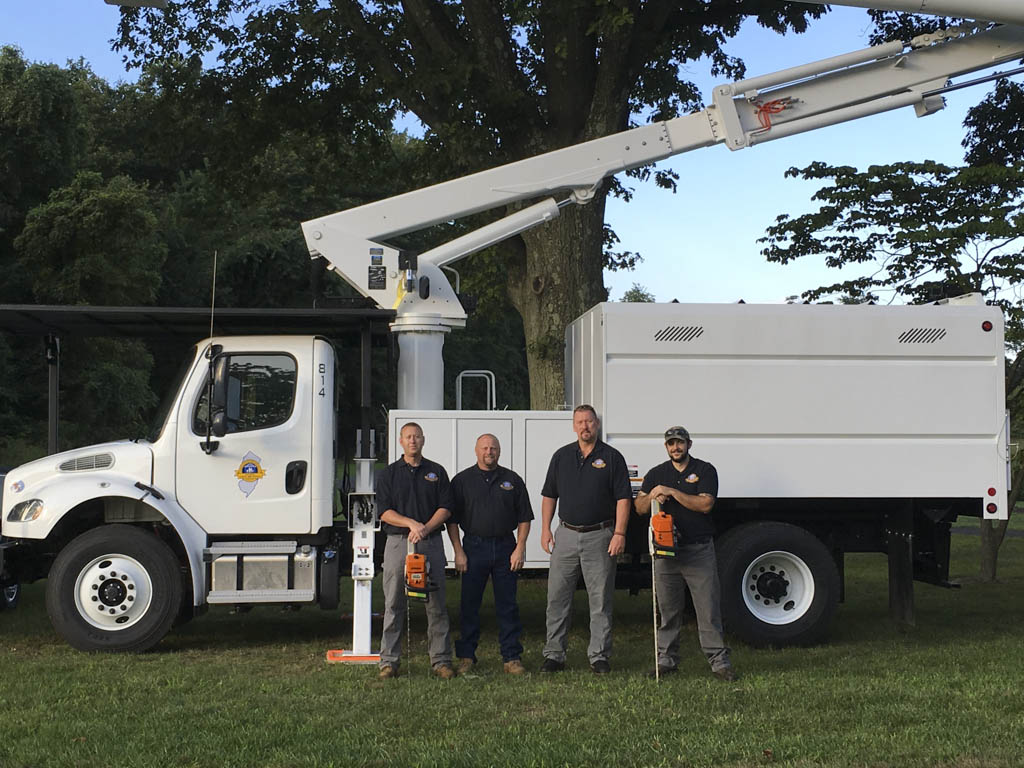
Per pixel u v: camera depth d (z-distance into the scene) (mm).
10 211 30453
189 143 18047
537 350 14281
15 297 30094
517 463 8539
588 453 7359
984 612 10547
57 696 6543
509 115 14789
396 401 9039
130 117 44312
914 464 8633
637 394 8438
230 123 17844
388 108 18062
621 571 8805
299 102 17641
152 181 45438
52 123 30797
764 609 8578
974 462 8680
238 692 6680
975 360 8703
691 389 8469
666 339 8445
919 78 9891
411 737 5574
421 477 7242
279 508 8430
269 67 17531
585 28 14422
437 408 8914
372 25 16125
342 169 18859
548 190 9648
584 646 8477
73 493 8133
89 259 29266
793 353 8547
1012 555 15789
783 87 9852
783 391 8531
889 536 8922
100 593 8078
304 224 9133
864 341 8602
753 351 8508
